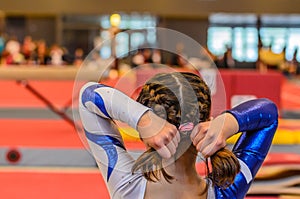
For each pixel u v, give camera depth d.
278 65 15.55
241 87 7.27
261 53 15.62
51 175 4.69
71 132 6.66
